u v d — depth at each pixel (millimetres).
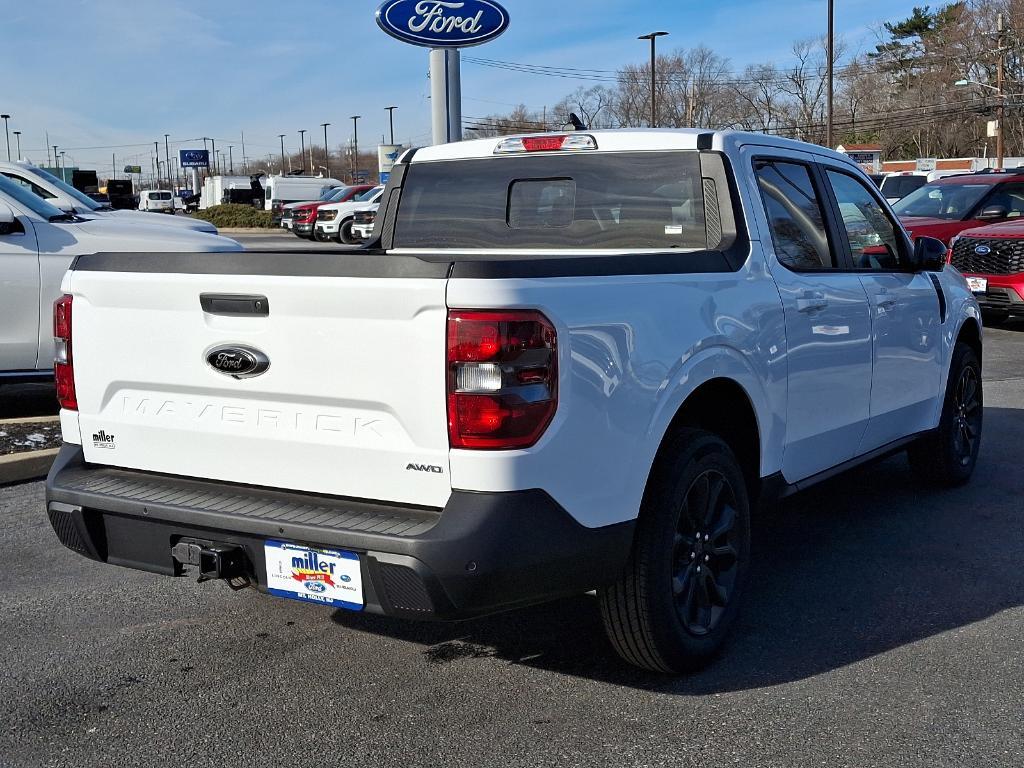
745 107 76125
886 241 5453
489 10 14227
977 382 6441
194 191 88438
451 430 3023
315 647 4055
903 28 86125
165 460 3580
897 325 5254
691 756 3186
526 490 3045
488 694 3629
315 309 3170
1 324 7848
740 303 3955
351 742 3297
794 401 4336
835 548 5234
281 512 3238
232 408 3400
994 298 13039
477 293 2967
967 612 4367
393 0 13961
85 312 3656
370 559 3061
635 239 4508
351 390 3152
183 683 3736
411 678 3766
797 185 4727
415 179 5145
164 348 3484
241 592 4668
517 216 4848
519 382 3014
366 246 5223
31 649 4043
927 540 5344
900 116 82188
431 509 3131
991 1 76062
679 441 3666
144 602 4543
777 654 3957
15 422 7598
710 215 4273
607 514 3297
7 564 5027
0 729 3396
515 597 3129
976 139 80500
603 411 3244
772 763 3137
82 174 58344
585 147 4625
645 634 3553
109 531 3568
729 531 3955
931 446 6105
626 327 3352
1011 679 3717
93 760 3197
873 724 3379
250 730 3383
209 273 3344
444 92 14562
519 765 3143
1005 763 3127
